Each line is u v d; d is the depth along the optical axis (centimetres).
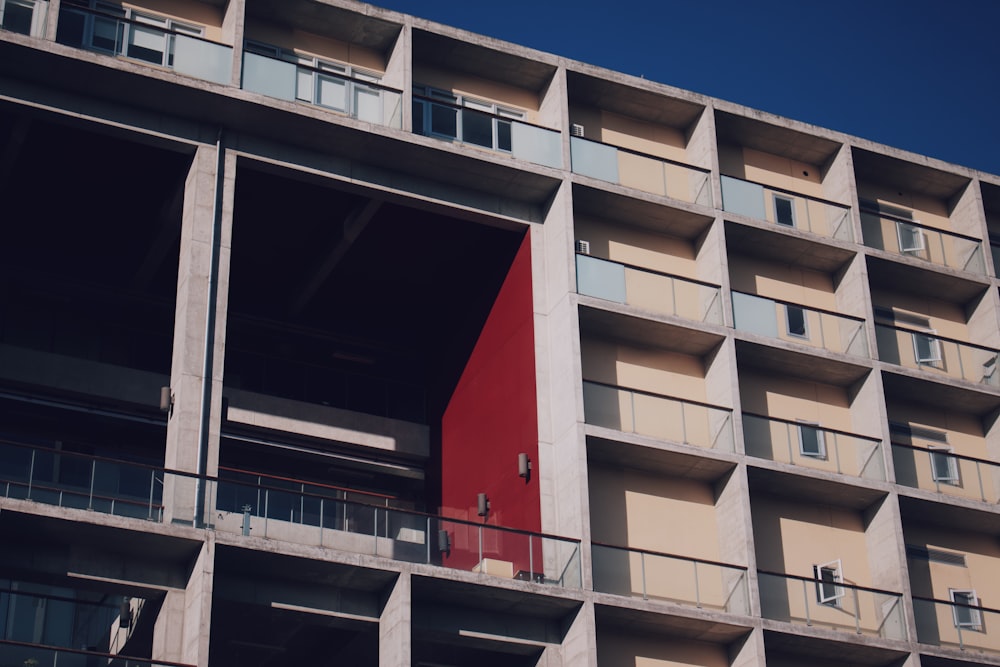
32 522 3014
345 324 4331
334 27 3944
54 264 4009
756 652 3538
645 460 3750
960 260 4678
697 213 4106
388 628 3272
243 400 4056
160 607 3166
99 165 3772
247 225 4000
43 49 3372
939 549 4138
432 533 3391
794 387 4172
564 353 3712
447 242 4084
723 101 4372
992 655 3909
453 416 4116
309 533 3262
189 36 3603
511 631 3441
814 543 3944
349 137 3681
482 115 3947
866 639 3684
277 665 3631
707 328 3928
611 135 4291
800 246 4291
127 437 3959
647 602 3481
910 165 4659
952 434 4378
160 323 4103
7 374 3794
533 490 3622
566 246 3828
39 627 3319
